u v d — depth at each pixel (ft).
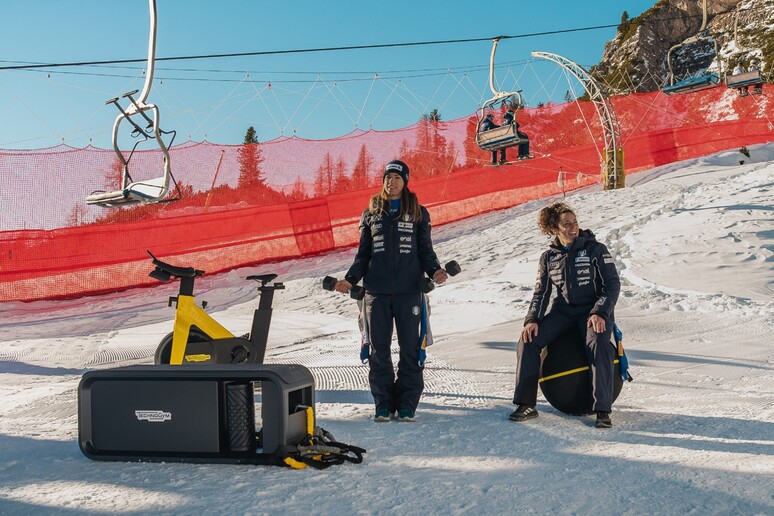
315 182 67.97
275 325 39.04
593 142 94.07
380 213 15.92
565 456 11.18
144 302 53.21
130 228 60.59
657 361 21.44
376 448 12.05
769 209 55.11
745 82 64.75
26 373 29.76
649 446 11.79
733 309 30.27
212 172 64.13
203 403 11.20
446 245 67.05
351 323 38.11
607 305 14.32
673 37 372.38
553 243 15.48
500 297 38.24
